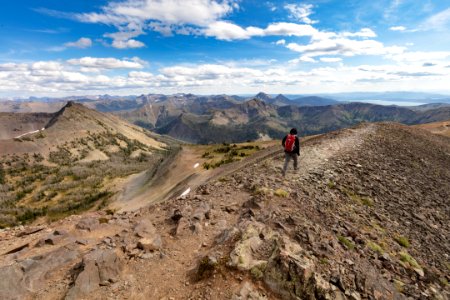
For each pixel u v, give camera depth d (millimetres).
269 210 13289
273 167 22781
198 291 8266
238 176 20969
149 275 9320
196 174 80250
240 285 8172
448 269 13445
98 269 9070
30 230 12812
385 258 11734
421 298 9781
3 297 7801
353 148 32344
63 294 8242
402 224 16984
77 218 14664
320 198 16484
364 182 21922
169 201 17234
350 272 9539
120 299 8172
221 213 14180
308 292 8062
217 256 9391
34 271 8953
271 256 9055
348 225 13883
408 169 29469
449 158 42219
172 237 11906
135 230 12164
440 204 22547
